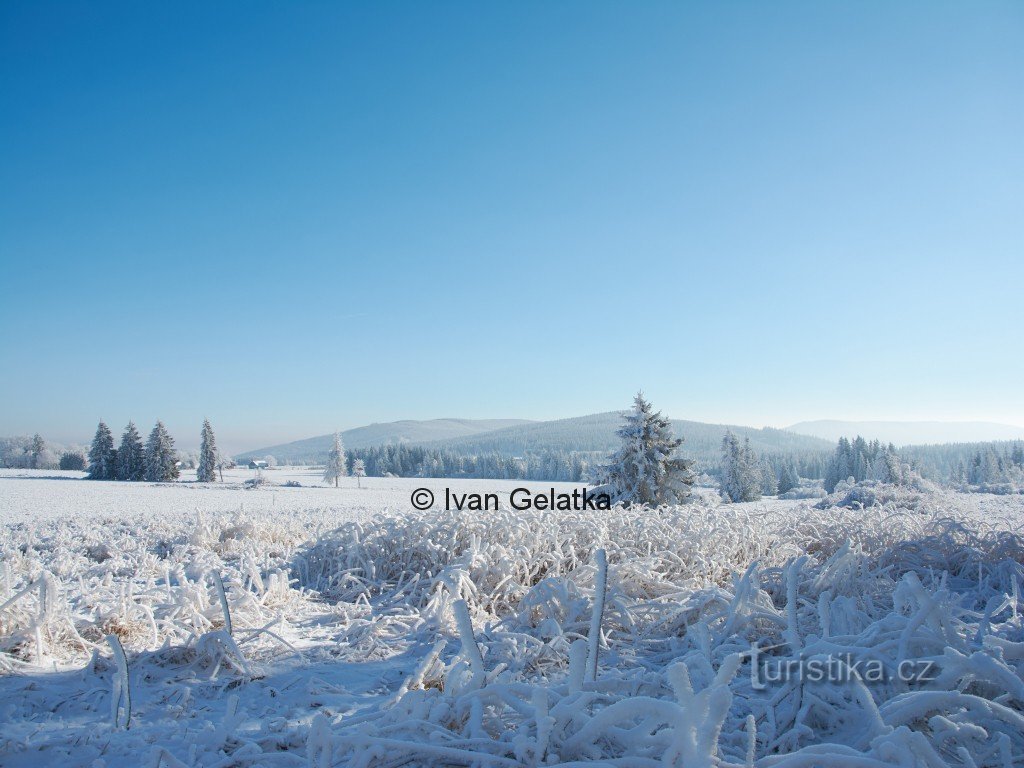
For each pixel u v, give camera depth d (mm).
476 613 5508
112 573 7203
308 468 157250
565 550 7184
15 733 3033
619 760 2148
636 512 9039
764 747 2596
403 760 2363
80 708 3400
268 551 8844
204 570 7051
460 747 2398
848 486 28438
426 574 6805
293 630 5227
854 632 3736
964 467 94188
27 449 116375
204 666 4090
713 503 11867
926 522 7816
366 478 105625
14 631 4246
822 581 5383
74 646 4367
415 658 4523
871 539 7309
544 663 4164
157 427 74000
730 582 6285
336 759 2537
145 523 13875
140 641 4477
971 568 6531
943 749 2496
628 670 3494
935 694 2490
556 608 5172
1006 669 2623
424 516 7949
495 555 6656
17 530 12656
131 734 3006
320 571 7332
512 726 2648
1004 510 19562
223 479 89875
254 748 2711
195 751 2752
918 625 3109
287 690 3789
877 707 2656
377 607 6129
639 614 4961
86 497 36688
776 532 8023
